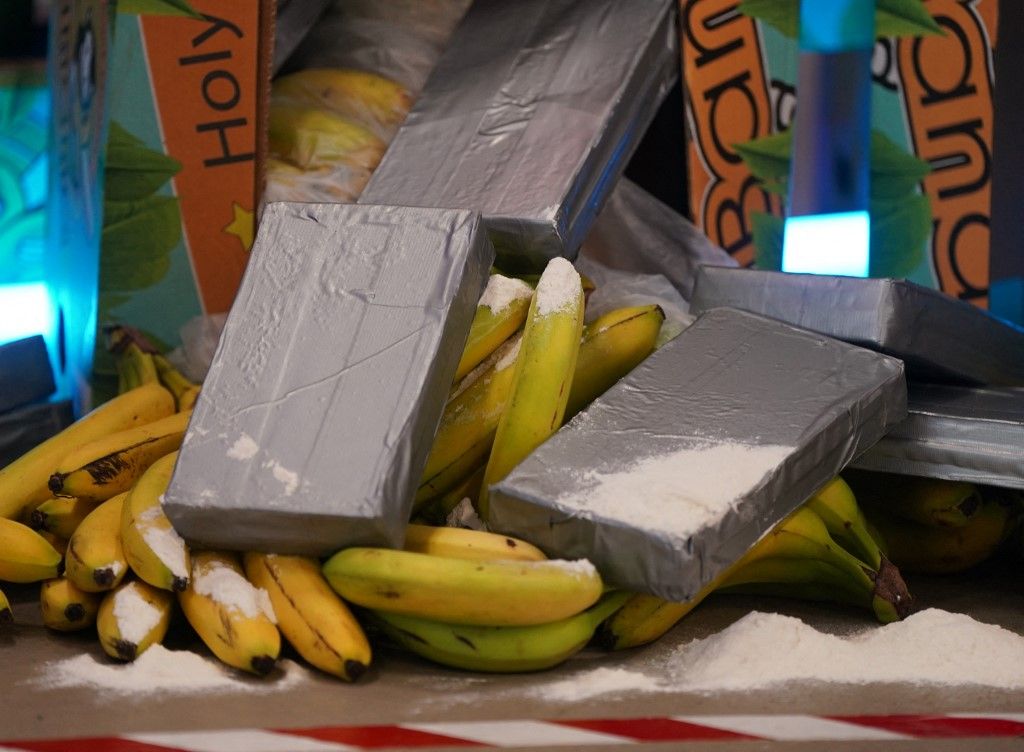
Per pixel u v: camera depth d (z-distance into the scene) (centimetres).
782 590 289
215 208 345
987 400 299
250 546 239
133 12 332
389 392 242
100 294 343
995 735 207
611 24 352
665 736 204
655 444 253
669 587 227
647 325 300
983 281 364
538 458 248
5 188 386
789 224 368
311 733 202
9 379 351
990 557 337
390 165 332
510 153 322
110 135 336
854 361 277
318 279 261
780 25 364
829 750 201
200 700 218
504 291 283
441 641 231
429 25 379
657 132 398
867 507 317
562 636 231
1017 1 355
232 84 340
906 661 238
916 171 364
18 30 384
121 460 275
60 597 248
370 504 226
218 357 253
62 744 197
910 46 360
